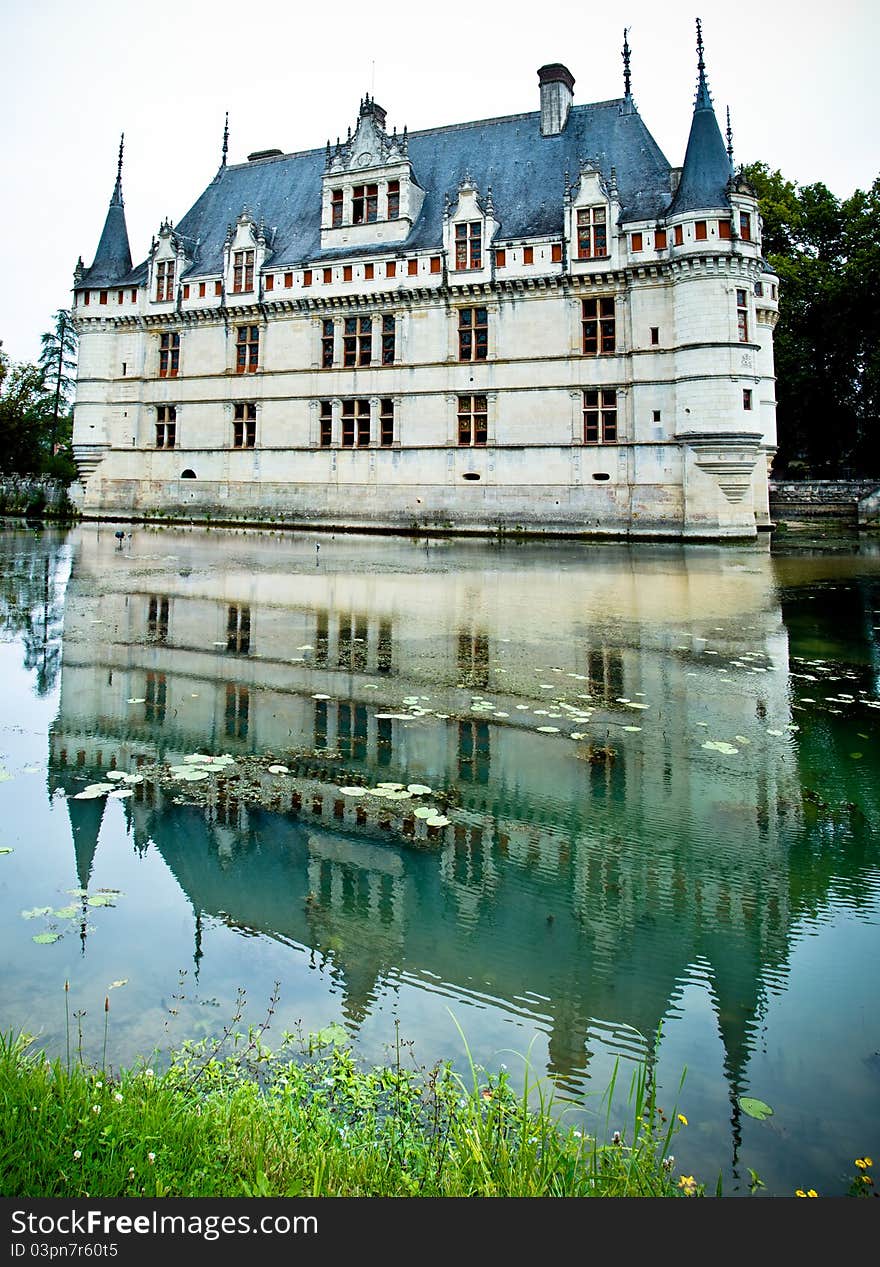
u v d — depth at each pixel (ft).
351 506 154.10
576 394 138.21
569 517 138.62
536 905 20.66
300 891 20.99
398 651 47.29
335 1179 10.78
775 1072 14.85
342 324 154.92
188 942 18.48
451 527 146.30
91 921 19.20
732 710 36.99
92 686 39.06
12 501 184.24
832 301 183.62
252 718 34.73
